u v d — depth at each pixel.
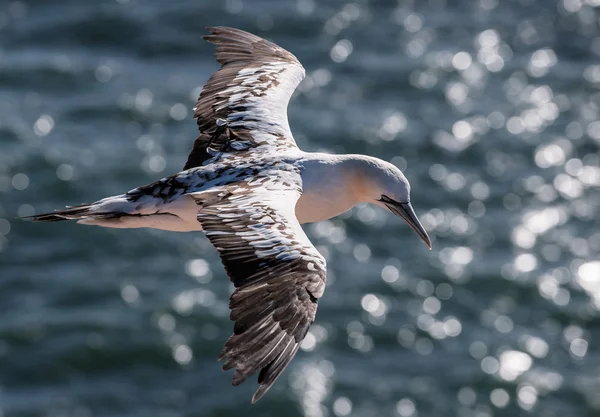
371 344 25.25
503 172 32.12
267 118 10.92
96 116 33.50
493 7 42.09
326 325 25.59
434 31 40.34
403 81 36.97
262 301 8.25
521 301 26.89
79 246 28.03
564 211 30.34
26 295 26.44
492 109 35.62
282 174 9.95
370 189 10.38
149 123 33.19
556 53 39.50
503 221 29.94
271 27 39.59
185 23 38.84
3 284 26.75
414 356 25.03
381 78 37.00
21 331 25.19
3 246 27.95
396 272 27.42
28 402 23.55
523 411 23.83
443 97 36.06
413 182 31.44
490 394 24.11
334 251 28.09
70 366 24.55
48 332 25.19
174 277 27.17
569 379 24.62
